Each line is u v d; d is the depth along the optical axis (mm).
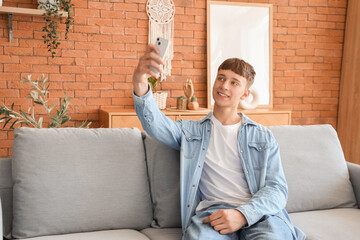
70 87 3873
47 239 1588
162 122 1807
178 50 4129
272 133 2066
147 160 1923
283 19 4395
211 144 1854
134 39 3998
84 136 1823
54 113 3838
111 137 1860
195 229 1576
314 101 4562
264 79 4332
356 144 4312
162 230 1794
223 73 1869
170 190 1868
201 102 4246
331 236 1726
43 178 1688
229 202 1700
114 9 3916
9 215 1739
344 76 4512
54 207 1673
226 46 4211
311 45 4492
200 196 1812
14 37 3666
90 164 1771
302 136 2203
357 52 4324
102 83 3957
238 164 1814
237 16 4227
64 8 3594
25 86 3740
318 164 2145
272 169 1798
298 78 4492
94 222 1722
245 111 3832
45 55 3770
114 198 1764
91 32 3877
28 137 1742
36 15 3652
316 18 4473
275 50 4402
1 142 3732
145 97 1716
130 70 4020
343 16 4527
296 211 2064
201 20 4164
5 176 1797
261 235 1550
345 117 4492
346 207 2143
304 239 1691
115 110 3719
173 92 4160
